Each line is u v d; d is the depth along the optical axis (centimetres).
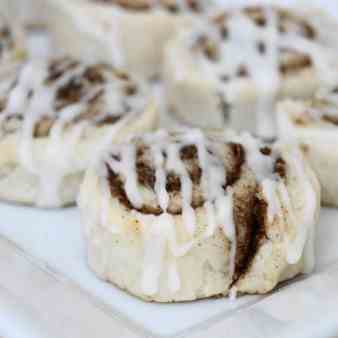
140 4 60
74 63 52
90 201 43
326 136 47
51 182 47
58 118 48
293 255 42
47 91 50
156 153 43
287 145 45
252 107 53
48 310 40
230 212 42
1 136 48
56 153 47
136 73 59
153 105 50
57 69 52
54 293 41
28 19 64
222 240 41
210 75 54
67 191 47
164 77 57
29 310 40
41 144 47
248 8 58
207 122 54
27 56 58
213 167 43
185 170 43
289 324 40
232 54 55
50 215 47
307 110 49
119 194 42
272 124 53
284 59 54
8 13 63
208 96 54
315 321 40
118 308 41
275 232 42
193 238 41
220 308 41
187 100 54
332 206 47
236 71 54
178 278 41
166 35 59
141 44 59
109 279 43
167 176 42
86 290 42
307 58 55
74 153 47
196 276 41
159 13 59
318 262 44
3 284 42
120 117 49
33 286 41
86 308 40
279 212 42
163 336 40
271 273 42
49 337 39
